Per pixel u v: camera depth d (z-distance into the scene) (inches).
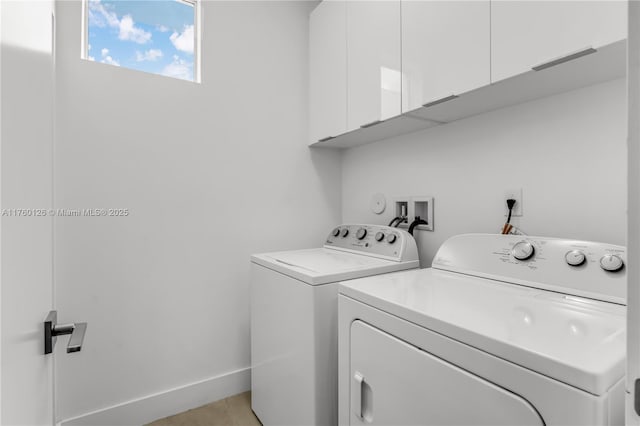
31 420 22.7
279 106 81.4
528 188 50.1
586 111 43.7
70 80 57.8
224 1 74.1
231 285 75.1
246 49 76.9
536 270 39.4
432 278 45.1
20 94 19.7
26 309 21.2
